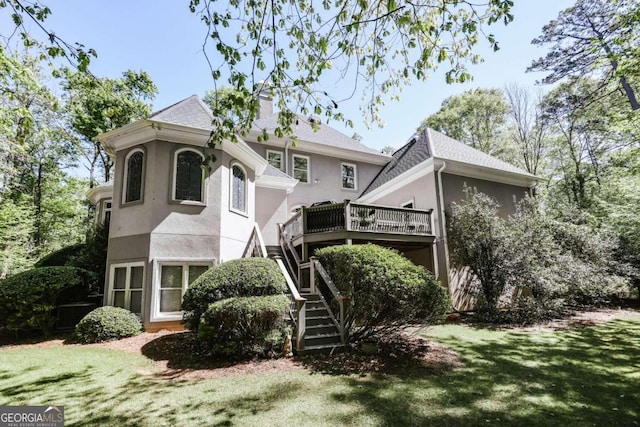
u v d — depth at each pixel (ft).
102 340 25.40
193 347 22.88
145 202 30.40
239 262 25.57
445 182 41.39
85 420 12.44
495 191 45.06
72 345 24.53
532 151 80.84
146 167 31.17
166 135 31.71
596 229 43.21
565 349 21.91
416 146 52.29
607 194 58.80
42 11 11.35
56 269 29.45
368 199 55.21
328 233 35.06
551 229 38.37
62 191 69.51
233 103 12.79
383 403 13.66
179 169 32.01
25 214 48.70
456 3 12.38
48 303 27.91
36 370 18.53
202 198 32.53
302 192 54.13
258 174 42.45
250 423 12.03
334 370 18.02
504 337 25.53
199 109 36.29
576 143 72.95
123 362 19.99
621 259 41.83
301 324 21.42
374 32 14.37
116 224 31.71
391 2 11.63
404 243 39.11
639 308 39.22
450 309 22.24
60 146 64.28
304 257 36.01
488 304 33.86
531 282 31.86
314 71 14.35
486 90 83.30
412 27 12.57
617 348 21.93
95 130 63.77
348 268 22.36
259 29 13.24
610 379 16.29
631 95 45.19
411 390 15.05
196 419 12.41
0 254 43.24
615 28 30.32
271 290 24.02
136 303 29.48
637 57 29.27
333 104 15.35
